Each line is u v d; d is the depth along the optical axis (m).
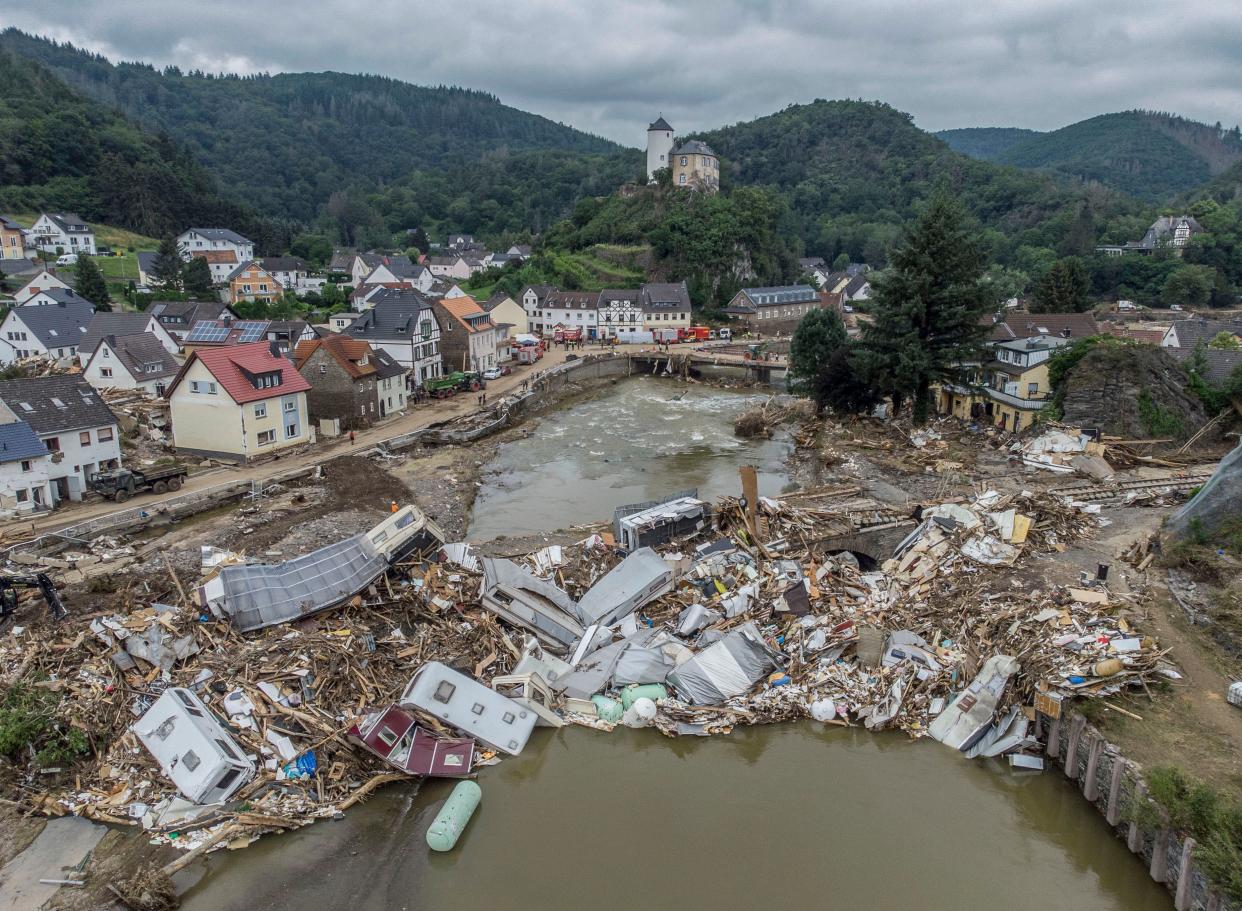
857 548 41.50
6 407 45.59
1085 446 53.94
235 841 23.44
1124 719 26.19
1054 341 69.62
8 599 33.41
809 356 81.56
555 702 30.14
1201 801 21.58
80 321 88.81
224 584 31.33
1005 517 39.12
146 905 21.09
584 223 178.88
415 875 22.62
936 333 67.69
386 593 34.41
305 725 26.97
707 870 23.02
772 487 58.25
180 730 25.38
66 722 26.14
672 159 169.12
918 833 24.64
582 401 91.19
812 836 24.39
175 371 75.25
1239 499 36.56
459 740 27.25
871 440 64.31
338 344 69.38
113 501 48.78
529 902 21.78
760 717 29.62
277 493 52.47
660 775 26.95
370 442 64.31
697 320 142.00
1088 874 23.28
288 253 186.00
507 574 34.69
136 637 29.00
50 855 22.67
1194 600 32.81
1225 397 58.72
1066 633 30.66
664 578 36.06
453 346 93.06
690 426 78.44
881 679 30.89
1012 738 28.00
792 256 172.62
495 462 64.19
